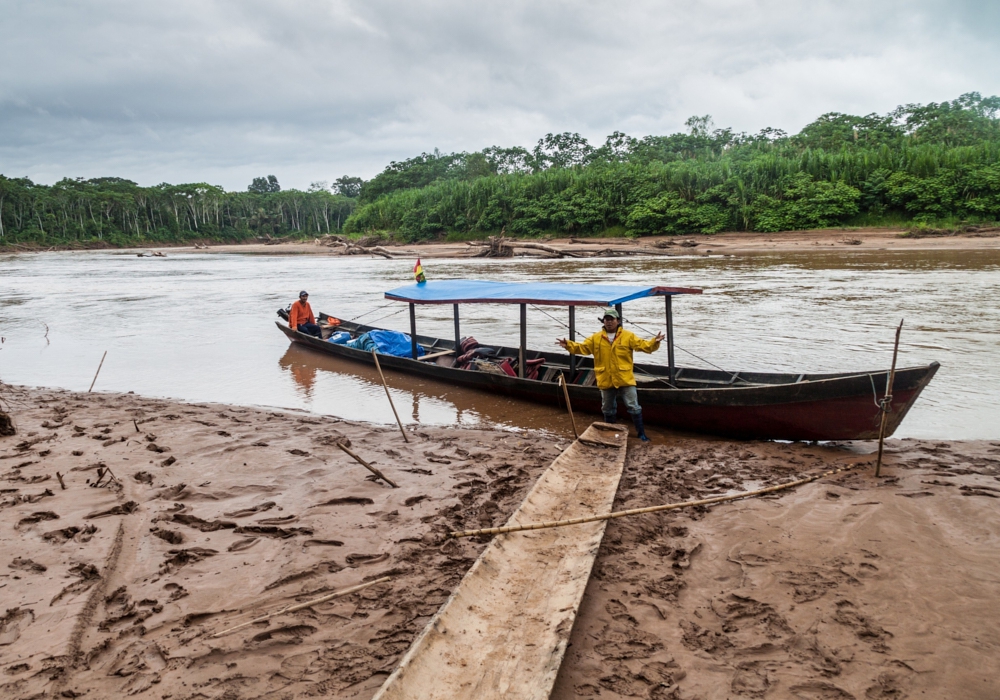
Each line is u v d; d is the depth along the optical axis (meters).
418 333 16.73
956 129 65.88
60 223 103.19
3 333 18.03
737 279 25.55
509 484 6.77
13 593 4.70
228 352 14.91
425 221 72.38
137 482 6.88
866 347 12.74
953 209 46.56
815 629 4.09
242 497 6.50
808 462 7.25
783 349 12.84
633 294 9.10
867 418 7.34
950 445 7.48
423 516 5.98
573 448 7.62
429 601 4.51
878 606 4.30
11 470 7.24
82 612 4.43
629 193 59.12
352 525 5.80
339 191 157.25
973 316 15.60
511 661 3.72
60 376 12.85
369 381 12.09
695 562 5.00
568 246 52.50
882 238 42.84
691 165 60.97
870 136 63.78
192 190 121.38
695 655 3.87
